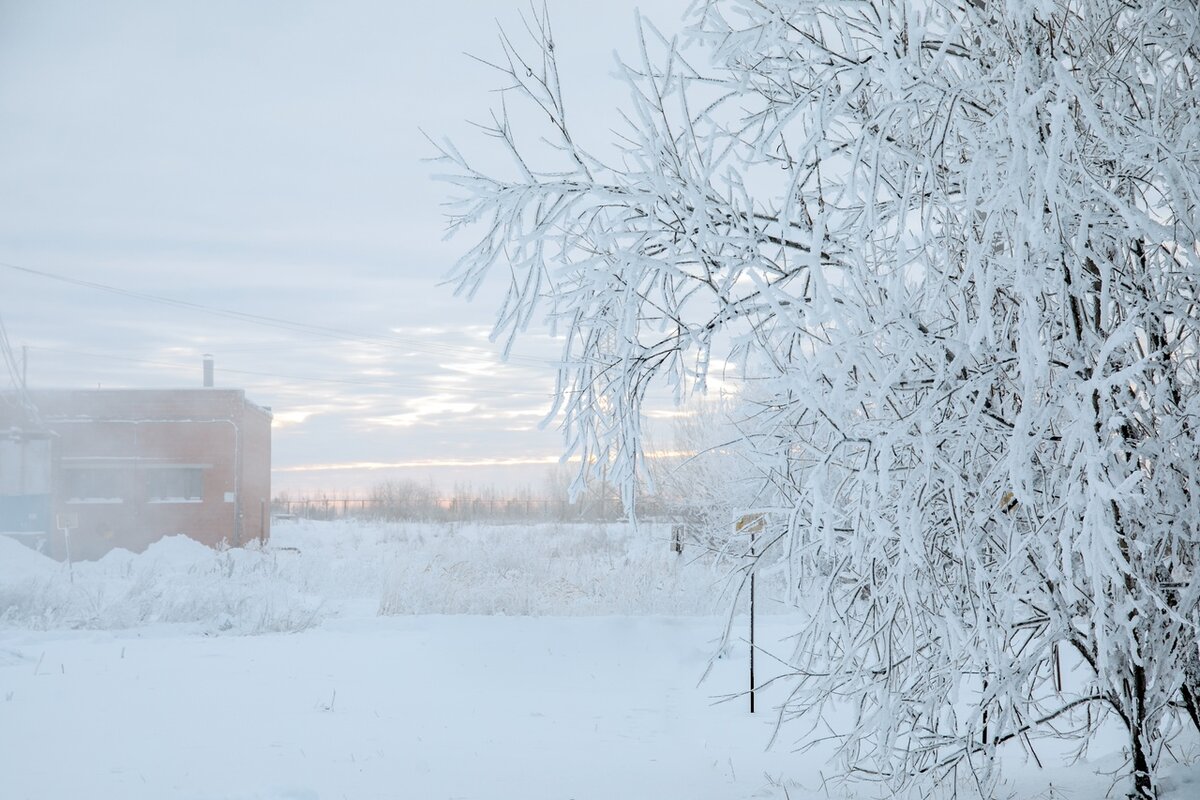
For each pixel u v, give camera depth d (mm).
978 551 4770
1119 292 4863
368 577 22969
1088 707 5512
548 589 18266
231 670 11781
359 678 11422
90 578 21734
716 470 17250
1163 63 5312
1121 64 5055
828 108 4520
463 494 78375
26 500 30062
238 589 18109
